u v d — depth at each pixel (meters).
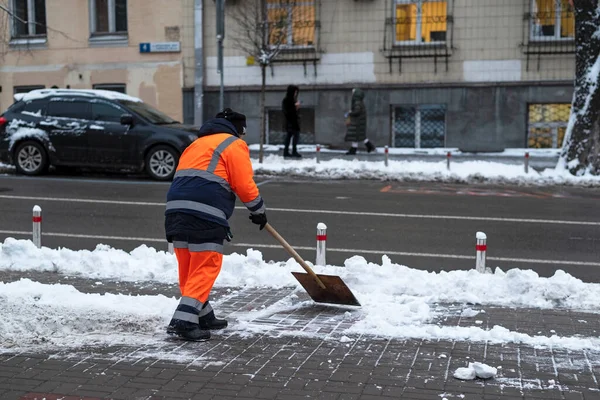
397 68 24.02
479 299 7.39
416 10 23.84
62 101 18.17
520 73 23.28
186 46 25.28
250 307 7.21
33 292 7.32
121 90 26.06
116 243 10.59
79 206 13.52
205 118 25.41
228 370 5.43
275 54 20.84
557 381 5.23
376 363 5.59
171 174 17.34
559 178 17.58
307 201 14.38
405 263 9.43
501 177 17.77
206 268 6.19
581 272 8.97
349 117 22.17
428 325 6.51
